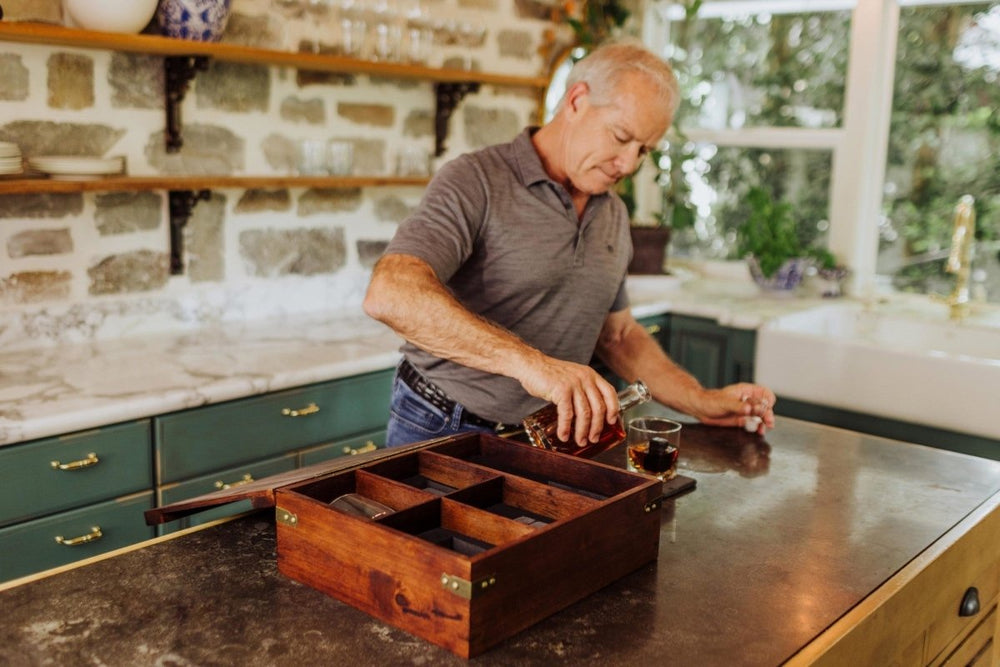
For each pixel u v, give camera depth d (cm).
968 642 155
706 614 114
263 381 233
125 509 213
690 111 426
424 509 117
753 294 382
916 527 144
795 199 399
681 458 175
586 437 146
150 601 113
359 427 261
